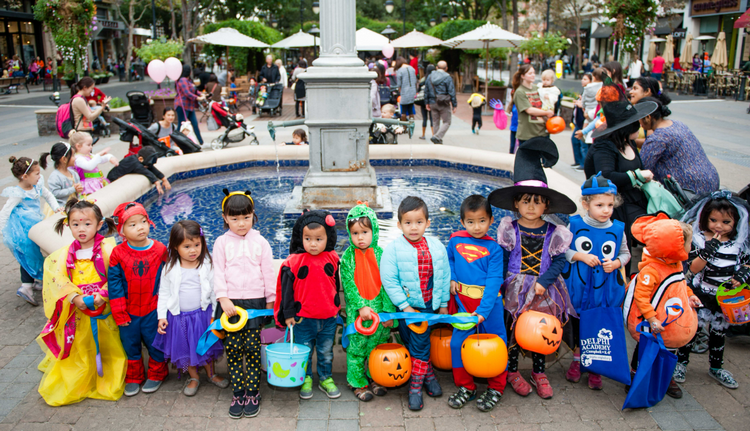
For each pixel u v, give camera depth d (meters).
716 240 3.35
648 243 3.04
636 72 16.89
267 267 3.19
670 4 25.47
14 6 29.20
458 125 14.14
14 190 4.28
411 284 3.08
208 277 3.16
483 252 3.15
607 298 3.23
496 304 3.18
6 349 3.72
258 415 3.04
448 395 3.25
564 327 3.40
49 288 3.10
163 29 44.72
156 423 2.97
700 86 21.12
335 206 5.52
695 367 3.55
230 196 3.12
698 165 4.15
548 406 3.13
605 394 3.26
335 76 5.22
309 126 5.42
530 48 18.03
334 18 5.22
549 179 5.64
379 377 3.07
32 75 28.66
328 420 3.00
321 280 3.02
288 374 3.02
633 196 4.00
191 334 3.12
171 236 3.04
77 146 5.38
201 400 3.19
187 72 10.97
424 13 42.72
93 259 3.17
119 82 33.72
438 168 8.38
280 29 42.31
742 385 3.33
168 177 7.30
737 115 15.07
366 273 3.10
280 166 8.48
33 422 2.97
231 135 10.66
